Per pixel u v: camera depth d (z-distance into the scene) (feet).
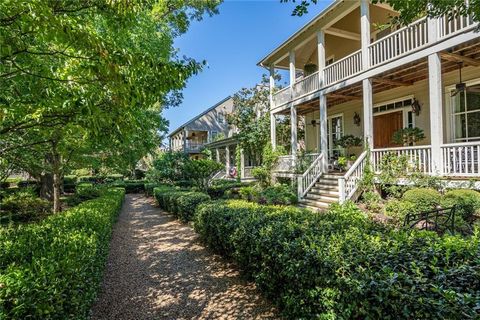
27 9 6.55
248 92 67.10
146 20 22.62
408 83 31.45
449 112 28.94
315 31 36.09
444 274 5.96
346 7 31.01
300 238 9.64
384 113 36.45
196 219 22.63
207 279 14.65
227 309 11.48
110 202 28.45
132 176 97.66
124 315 11.32
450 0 10.28
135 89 8.69
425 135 31.37
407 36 25.41
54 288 6.88
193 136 115.03
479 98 26.61
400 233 8.98
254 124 62.90
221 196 46.65
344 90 34.06
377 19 35.81
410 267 6.41
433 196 20.57
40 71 8.96
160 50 25.02
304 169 37.42
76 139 18.75
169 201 35.24
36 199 36.40
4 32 7.26
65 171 32.17
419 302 5.32
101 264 13.70
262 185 43.60
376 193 26.76
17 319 6.03
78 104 8.67
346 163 37.45
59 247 9.96
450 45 21.81
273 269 10.71
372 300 6.23
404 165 25.53
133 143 28.66
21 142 14.61
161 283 14.43
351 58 31.24
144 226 29.50
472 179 20.85
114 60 7.86
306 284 8.72
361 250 7.69
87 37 7.37
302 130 58.18
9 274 6.95
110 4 9.39
